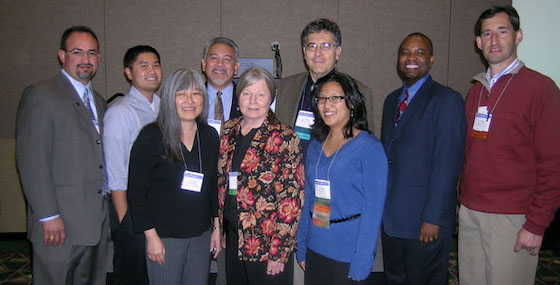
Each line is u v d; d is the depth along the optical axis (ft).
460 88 13.93
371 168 5.65
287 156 5.81
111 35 13.39
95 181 7.07
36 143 6.50
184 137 6.01
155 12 13.43
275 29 13.62
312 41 7.30
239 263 6.12
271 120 5.99
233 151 6.11
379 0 13.61
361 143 5.75
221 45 8.21
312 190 6.27
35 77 13.38
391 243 7.25
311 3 13.56
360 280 5.61
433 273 6.78
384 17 13.67
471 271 7.09
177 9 13.47
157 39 13.51
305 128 7.51
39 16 13.19
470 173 6.84
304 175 6.07
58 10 13.21
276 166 5.81
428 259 6.73
